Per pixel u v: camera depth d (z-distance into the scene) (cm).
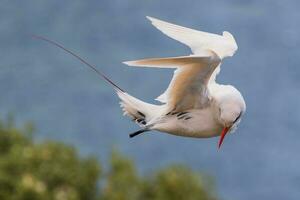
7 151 1759
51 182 1669
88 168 1706
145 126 1233
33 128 1800
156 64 1073
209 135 1216
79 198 1677
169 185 1711
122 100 1262
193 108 1202
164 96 1239
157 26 1216
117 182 1711
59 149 1709
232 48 1221
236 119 1176
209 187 1769
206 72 1135
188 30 1226
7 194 1614
